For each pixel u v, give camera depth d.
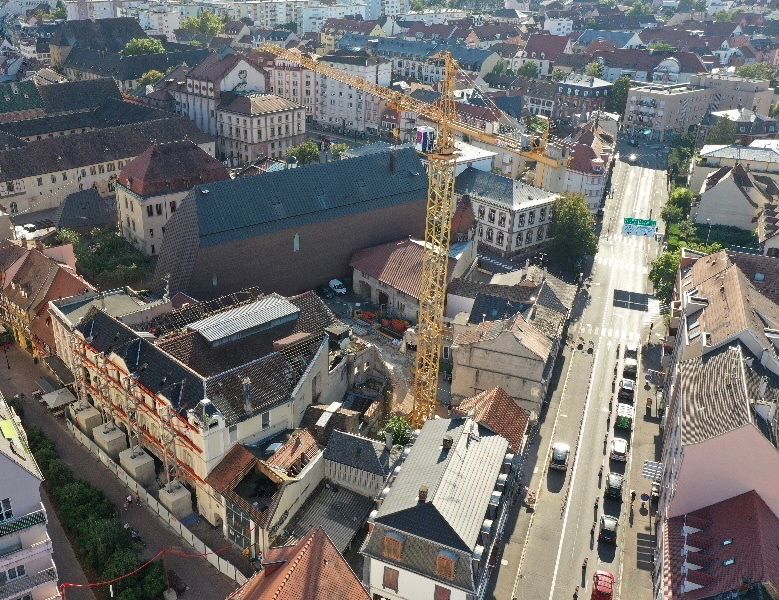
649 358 122.06
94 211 158.88
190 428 80.00
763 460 69.38
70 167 176.62
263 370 87.06
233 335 93.81
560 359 120.62
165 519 83.81
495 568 79.44
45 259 115.06
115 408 93.31
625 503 89.69
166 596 73.31
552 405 108.44
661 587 69.31
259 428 84.94
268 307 99.94
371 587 70.50
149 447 90.44
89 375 97.00
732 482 71.38
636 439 101.56
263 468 80.12
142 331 95.00
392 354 121.94
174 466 86.31
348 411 91.69
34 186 171.62
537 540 83.62
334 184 138.62
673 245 164.00
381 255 138.25
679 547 70.81
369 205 141.25
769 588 61.28
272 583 56.25
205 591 74.81
